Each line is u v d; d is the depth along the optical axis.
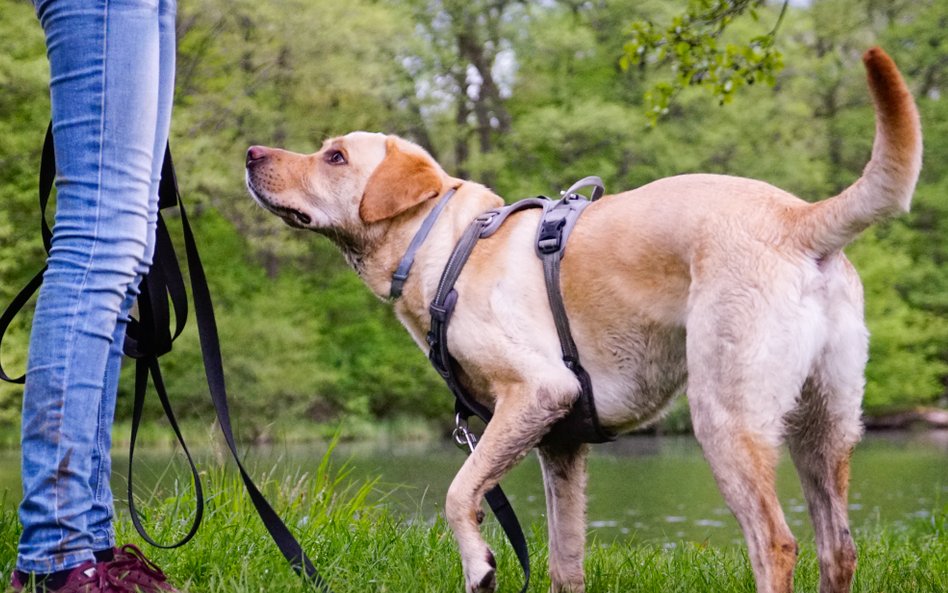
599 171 26.62
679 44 6.86
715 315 2.58
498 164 26.95
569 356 2.90
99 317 2.29
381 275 3.26
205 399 22.38
